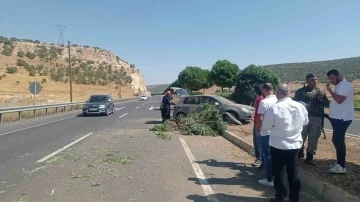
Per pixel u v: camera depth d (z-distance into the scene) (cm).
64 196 496
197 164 721
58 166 692
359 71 7862
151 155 820
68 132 1288
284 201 456
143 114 2380
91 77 8981
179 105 1636
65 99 4788
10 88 5566
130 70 12369
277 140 447
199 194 513
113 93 7969
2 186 547
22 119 1895
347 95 562
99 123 1681
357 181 530
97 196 497
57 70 8481
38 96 4731
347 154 765
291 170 458
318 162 676
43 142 1023
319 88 660
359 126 1539
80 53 11975
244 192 528
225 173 646
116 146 955
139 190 529
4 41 10331
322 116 648
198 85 8388
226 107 1546
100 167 686
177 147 946
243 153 862
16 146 944
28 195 500
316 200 493
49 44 12319
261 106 530
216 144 1015
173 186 553
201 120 1293
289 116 443
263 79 2684
